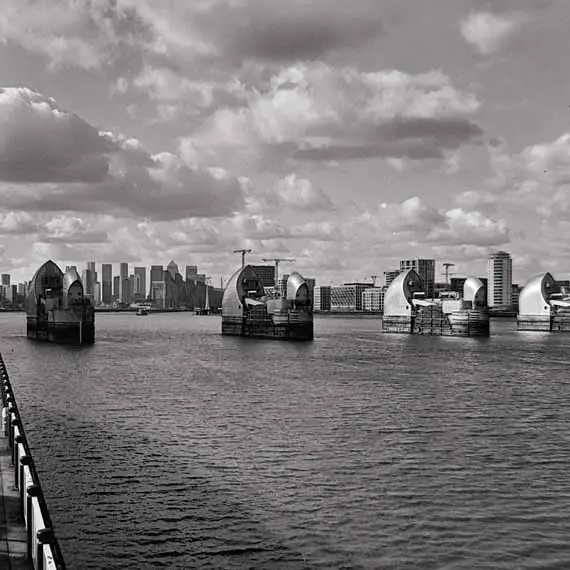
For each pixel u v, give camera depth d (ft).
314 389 204.23
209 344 434.30
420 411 160.97
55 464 108.17
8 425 74.38
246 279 534.78
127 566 70.23
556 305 579.48
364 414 155.94
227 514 84.84
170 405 170.91
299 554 73.20
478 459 112.47
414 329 552.41
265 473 103.04
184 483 97.76
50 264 493.77
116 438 128.06
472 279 520.01
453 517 84.23
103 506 87.76
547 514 85.40
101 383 222.07
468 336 505.66
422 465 108.17
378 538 77.56
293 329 472.03
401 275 567.18
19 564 44.16
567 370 263.29
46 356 337.72
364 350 375.86
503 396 188.65
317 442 124.57
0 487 58.95
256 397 185.98
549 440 127.54
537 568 70.13
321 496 91.91
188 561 71.41
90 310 451.12
